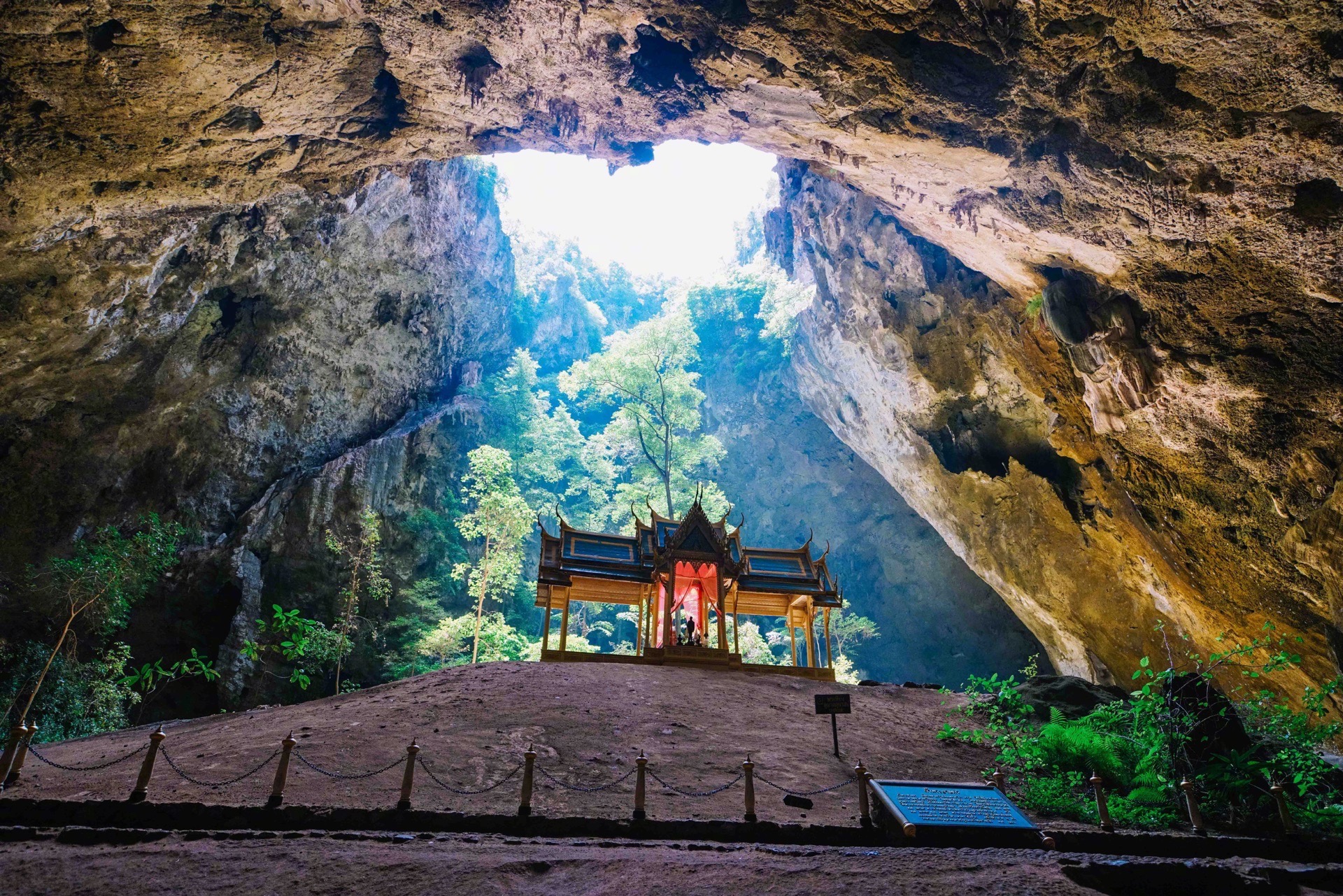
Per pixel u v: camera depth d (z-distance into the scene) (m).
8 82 16.56
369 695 13.92
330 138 21.23
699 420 39.69
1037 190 19.44
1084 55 15.93
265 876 5.93
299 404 34.44
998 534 32.59
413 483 37.44
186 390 29.94
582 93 20.69
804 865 6.48
